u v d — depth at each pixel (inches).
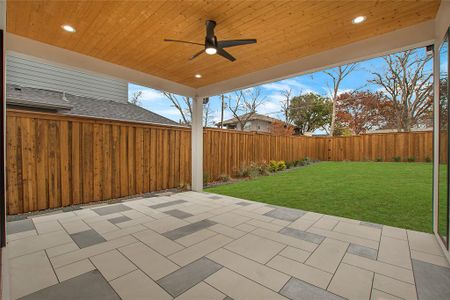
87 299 65.1
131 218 138.8
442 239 94.6
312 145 494.6
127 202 178.9
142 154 205.8
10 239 106.7
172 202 179.0
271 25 114.5
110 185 184.5
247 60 158.6
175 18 108.5
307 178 281.6
